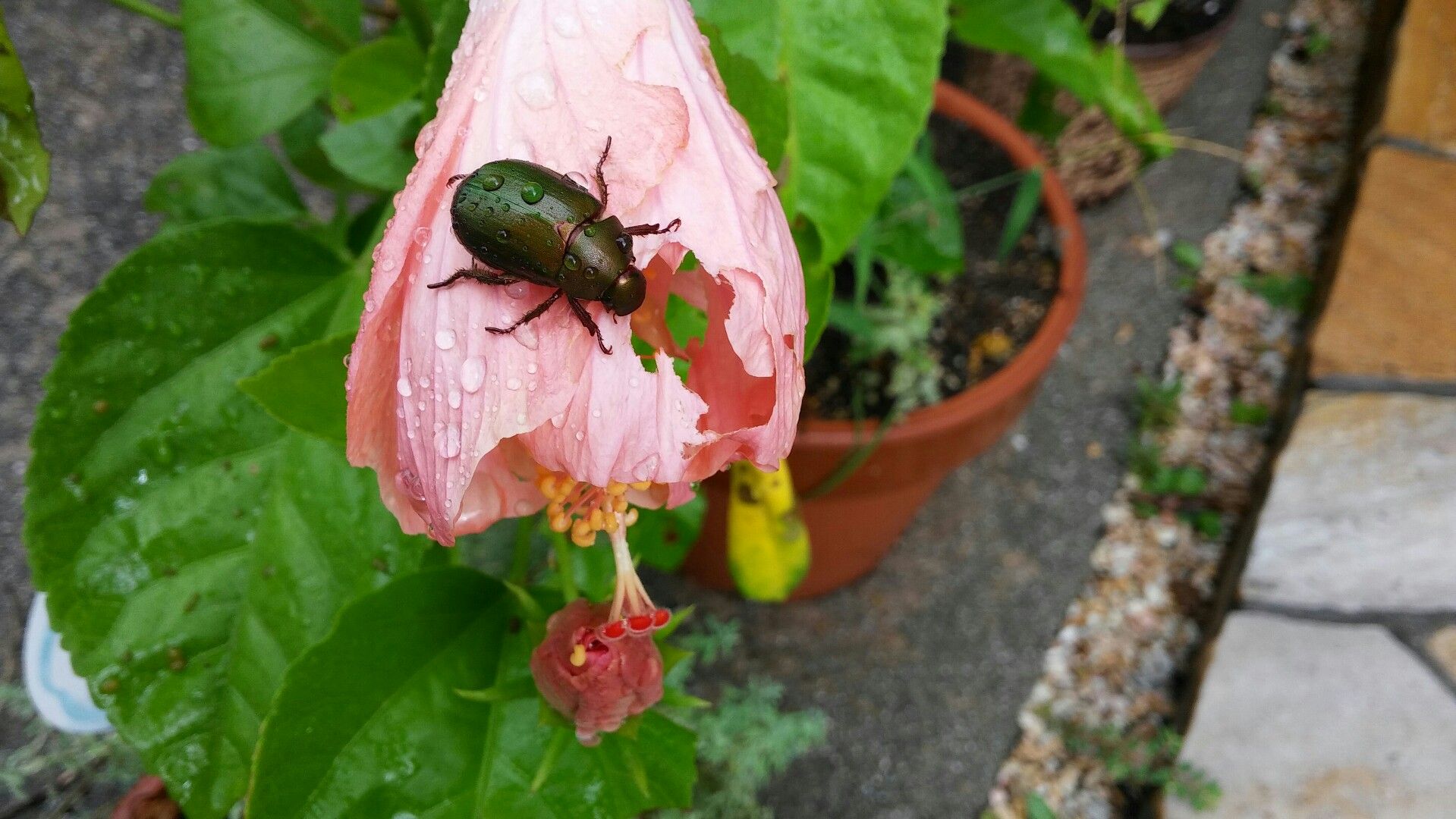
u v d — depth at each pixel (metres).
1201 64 0.43
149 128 0.40
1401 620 0.36
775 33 0.18
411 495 0.13
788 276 0.13
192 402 0.19
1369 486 0.37
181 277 0.18
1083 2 0.40
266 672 0.19
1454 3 0.44
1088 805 0.35
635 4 0.13
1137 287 0.46
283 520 0.19
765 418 0.14
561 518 0.14
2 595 0.33
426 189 0.12
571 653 0.15
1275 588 0.36
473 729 0.17
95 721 0.25
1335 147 0.50
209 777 0.18
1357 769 0.33
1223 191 0.48
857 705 0.37
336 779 0.16
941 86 0.34
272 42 0.19
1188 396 0.43
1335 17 0.53
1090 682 0.38
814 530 0.32
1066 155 0.41
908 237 0.29
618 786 0.17
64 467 0.18
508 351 0.12
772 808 0.35
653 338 0.15
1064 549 0.40
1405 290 0.39
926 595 0.39
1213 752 0.34
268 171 0.25
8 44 0.15
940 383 0.31
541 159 0.12
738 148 0.13
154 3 0.43
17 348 0.36
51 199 0.38
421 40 0.19
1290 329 0.45
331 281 0.20
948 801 0.35
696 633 0.37
